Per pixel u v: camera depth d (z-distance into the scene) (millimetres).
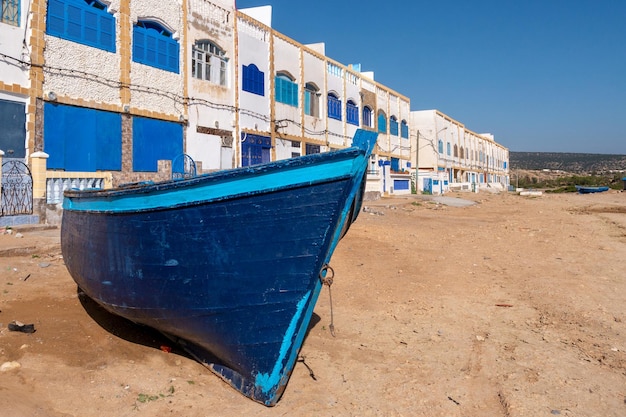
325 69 31016
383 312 7629
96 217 5527
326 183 4355
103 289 5602
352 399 4742
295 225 4422
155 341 5973
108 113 16156
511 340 6371
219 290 4613
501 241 15070
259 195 4363
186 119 19219
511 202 37125
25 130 13719
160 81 18094
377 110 40000
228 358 4879
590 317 7230
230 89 21891
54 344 5492
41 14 13961
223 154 21500
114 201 5152
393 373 5375
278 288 4543
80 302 7082
